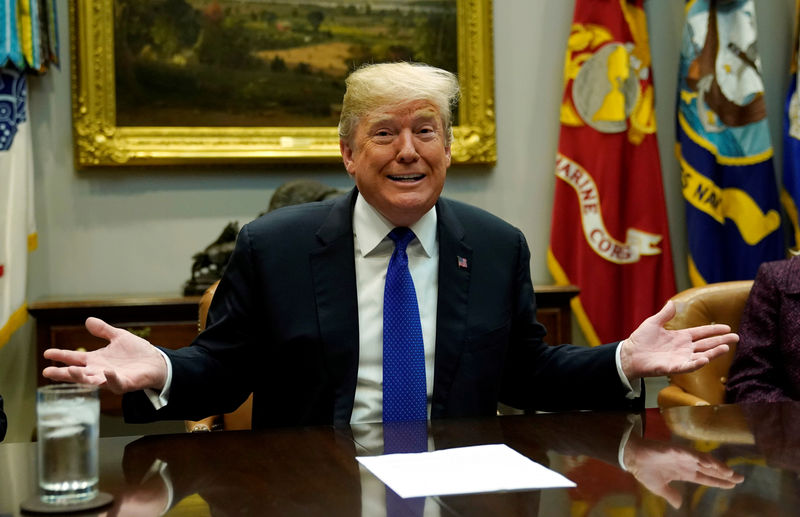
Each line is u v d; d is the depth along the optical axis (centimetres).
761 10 421
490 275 198
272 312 186
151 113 367
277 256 190
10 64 338
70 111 363
